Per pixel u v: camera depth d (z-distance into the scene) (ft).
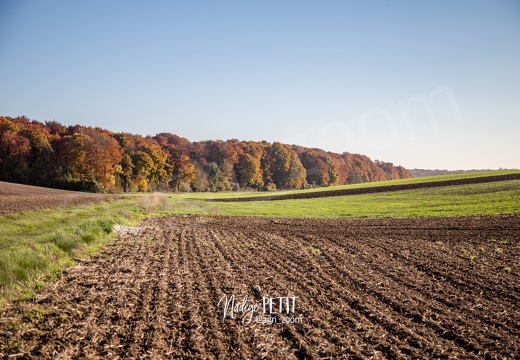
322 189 238.68
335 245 56.59
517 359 20.59
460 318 26.37
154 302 29.30
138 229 71.92
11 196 140.56
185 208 134.62
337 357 20.90
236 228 79.05
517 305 29.17
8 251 39.73
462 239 59.36
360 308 28.68
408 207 112.37
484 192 130.52
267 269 40.88
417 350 21.67
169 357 20.72
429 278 37.29
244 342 22.71
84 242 50.39
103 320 25.61
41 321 25.39
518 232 62.69
